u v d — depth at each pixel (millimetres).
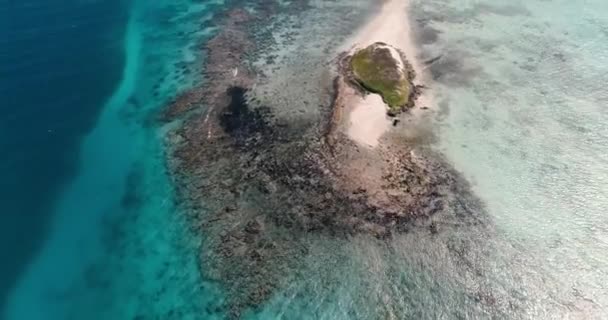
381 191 35375
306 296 30391
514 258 31609
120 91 46906
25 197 37719
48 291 32312
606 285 30047
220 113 43219
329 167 37281
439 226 33375
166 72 48938
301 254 32406
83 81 47812
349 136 39469
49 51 51125
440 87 44688
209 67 49000
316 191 35781
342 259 32000
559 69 46531
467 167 37250
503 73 46281
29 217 36500
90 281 32719
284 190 36125
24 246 34844
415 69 46781
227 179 37531
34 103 44938
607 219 33656
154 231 35062
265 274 31609
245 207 35438
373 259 31891
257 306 30156
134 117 44031
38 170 39594
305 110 42688
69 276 33062
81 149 41312
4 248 34656
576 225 33375
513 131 40250
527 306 29312
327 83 45500
